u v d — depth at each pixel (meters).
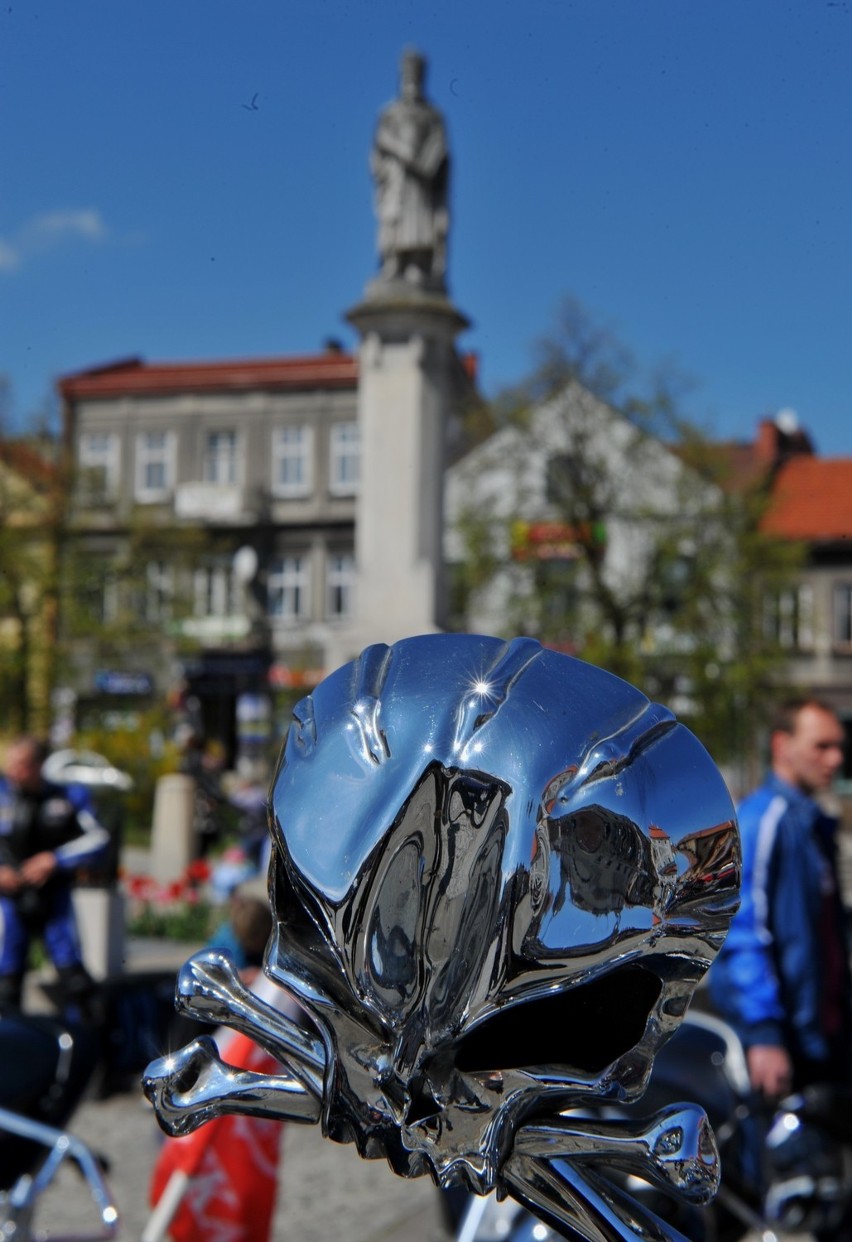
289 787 0.63
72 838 7.87
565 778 0.59
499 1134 0.61
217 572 48.16
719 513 30.41
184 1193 3.02
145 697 35.16
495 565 30.95
